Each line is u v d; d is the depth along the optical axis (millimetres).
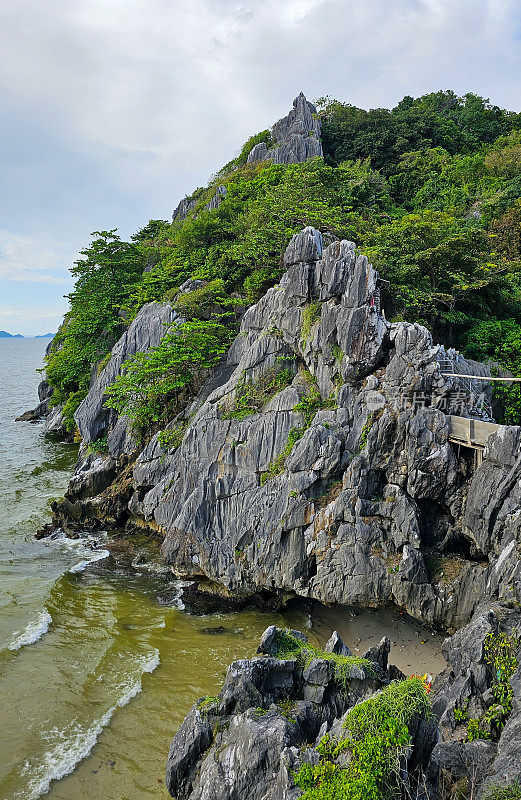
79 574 38375
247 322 44125
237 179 76875
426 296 38438
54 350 90062
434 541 30719
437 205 61688
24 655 28734
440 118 82500
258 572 34094
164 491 42062
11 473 62406
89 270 62688
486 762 16266
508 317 43062
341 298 34906
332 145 79375
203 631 31703
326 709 18766
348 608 33062
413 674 26047
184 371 47969
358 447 32250
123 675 27391
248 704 18984
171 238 75062
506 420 35562
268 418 36000
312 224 46844
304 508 32688
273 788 15422
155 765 21875
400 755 14625
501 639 21500
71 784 20859
